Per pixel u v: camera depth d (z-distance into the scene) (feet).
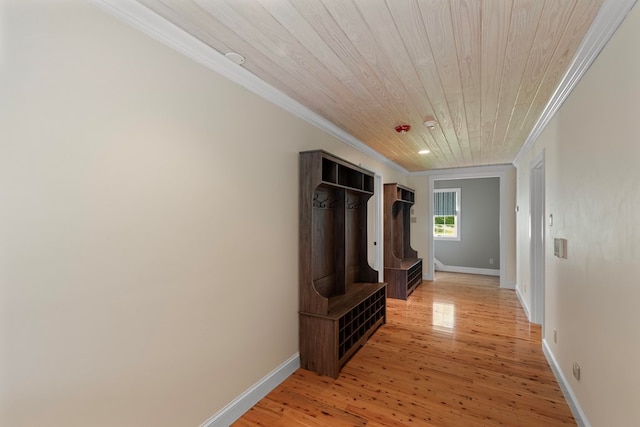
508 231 18.37
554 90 7.41
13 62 3.48
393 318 13.08
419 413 6.69
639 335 4.05
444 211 25.27
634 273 4.17
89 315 4.16
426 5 4.45
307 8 4.54
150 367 4.90
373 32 5.15
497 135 11.56
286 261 8.16
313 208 9.24
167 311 5.16
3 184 3.42
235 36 5.30
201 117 5.75
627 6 4.20
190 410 5.53
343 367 8.76
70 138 3.95
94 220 4.20
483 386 7.76
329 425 6.31
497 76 6.74
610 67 4.88
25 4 3.57
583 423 6.02
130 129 4.62
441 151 14.37
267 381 7.41
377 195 15.58
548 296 9.07
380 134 11.43
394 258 16.35
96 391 4.24
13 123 3.48
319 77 6.84
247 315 6.86
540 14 4.63
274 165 7.72
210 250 5.94
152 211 4.93
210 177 5.95
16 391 3.53
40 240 3.70
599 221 5.33
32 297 3.64
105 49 4.31
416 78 6.87
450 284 19.83
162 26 4.89
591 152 5.69
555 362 8.23
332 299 9.84
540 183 12.21
